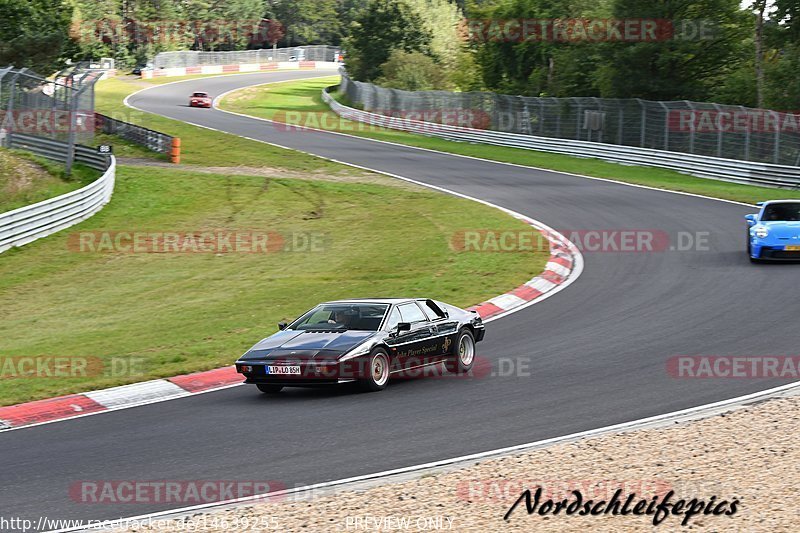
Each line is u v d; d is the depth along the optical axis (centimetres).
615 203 4847
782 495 1159
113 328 2792
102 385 2025
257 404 1814
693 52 8350
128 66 16950
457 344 2056
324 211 4931
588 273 3281
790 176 5366
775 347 2100
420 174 6150
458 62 13062
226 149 7306
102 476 1347
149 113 10006
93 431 1644
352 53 14975
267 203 5144
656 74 8575
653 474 1260
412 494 1202
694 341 2209
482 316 2722
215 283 3475
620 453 1363
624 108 7094
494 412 1656
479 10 11600
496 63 11319
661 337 2275
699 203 4759
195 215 4850
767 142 5959
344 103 11969
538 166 6619
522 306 2817
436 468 1320
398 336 1927
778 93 8006
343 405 1761
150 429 1638
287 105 12081
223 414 1731
